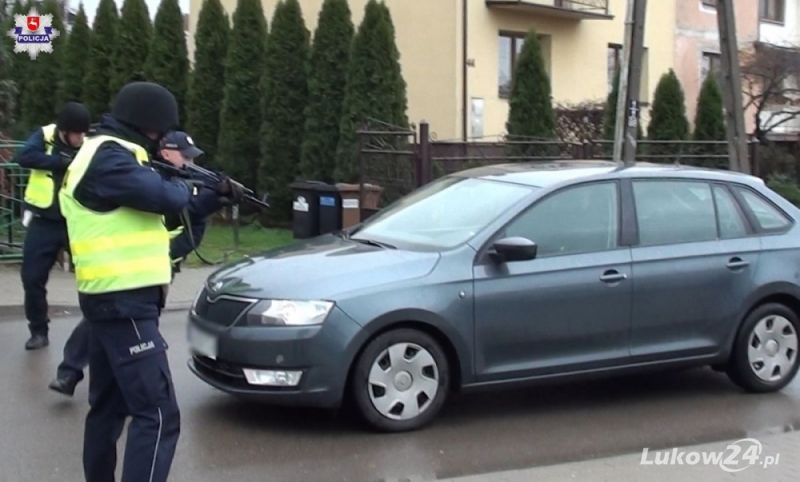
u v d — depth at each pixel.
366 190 14.50
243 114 18.28
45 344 8.05
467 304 5.96
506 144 15.41
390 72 17.22
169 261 4.33
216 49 18.84
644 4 13.53
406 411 5.91
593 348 6.36
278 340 5.61
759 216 7.07
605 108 20.14
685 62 27.39
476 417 6.33
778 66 23.41
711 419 6.36
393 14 22.28
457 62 21.36
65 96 21.02
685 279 6.59
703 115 19.83
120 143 4.10
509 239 6.05
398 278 5.85
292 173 17.88
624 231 6.54
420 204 6.93
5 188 12.34
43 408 6.37
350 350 5.67
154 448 4.13
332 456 5.50
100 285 4.07
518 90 18.41
